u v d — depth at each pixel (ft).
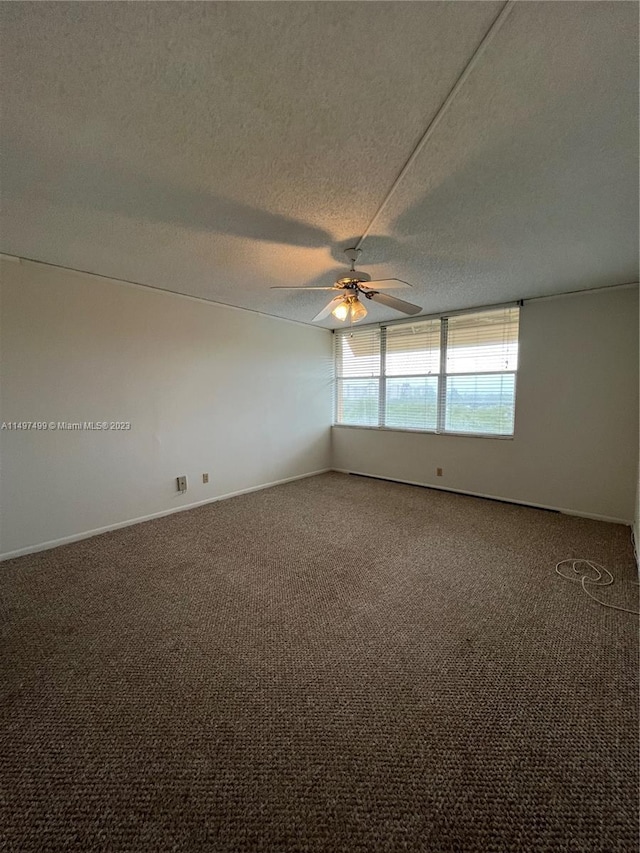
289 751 4.23
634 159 5.07
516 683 5.19
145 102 4.05
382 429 16.67
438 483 15.17
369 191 5.87
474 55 3.53
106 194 5.94
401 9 3.11
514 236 7.55
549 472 12.49
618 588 7.62
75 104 4.06
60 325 9.59
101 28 3.26
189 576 8.21
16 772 4.00
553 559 8.95
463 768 4.03
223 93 3.95
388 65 3.64
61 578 8.12
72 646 5.97
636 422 10.95
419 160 5.10
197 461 13.03
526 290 11.47
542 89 3.88
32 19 3.17
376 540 10.16
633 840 3.38
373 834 3.46
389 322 16.16
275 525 11.29
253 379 14.75
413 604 7.13
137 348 11.19
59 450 9.75
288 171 5.35
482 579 8.04
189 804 3.70
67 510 9.96
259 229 7.18
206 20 3.20
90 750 4.24
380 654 5.79
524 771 3.98
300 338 16.67
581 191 5.88
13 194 5.93
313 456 17.71
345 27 3.27
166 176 5.46
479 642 6.05
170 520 11.71
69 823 3.54
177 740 4.37
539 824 3.52
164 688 5.13
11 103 4.01
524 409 12.83
